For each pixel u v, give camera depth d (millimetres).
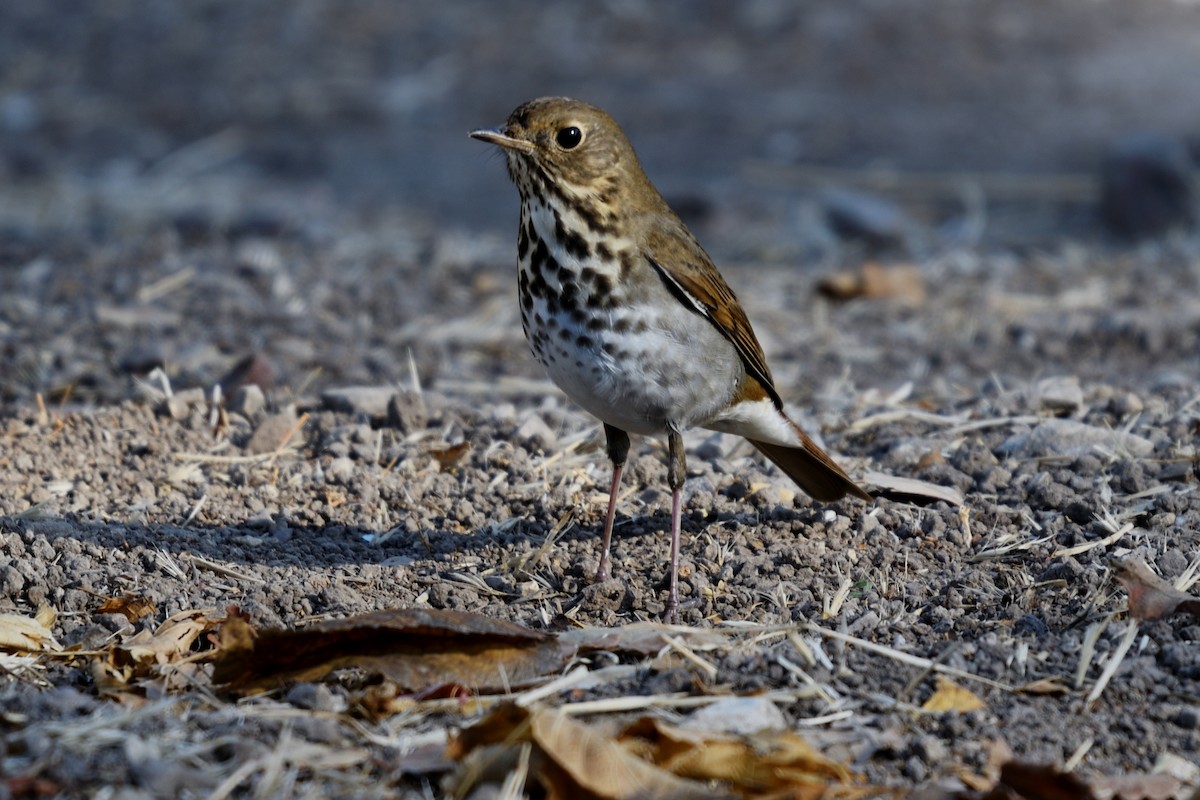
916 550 10148
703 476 11562
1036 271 20188
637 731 7352
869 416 13156
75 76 31422
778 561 10031
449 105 29531
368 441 12172
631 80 30453
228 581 9695
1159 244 21750
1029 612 9141
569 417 13195
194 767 7129
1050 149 26688
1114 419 12500
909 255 21609
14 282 17875
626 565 10109
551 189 9305
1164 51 32031
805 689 8125
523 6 33969
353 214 23766
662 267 9414
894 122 28359
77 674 8375
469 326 16844
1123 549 9828
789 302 18844
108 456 11922
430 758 7273
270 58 31781
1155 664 8453
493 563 10125
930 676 8352
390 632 8352
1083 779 7312
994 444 12188
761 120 28375
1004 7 34062
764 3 33688
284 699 8016
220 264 19141
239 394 13125
